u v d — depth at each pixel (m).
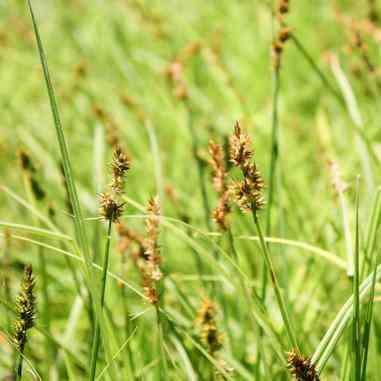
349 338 0.65
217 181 0.64
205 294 0.79
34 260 0.93
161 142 1.32
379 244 0.83
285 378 0.73
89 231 0.98
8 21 1.81
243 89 1.56
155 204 0.63
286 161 1.20
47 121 1.42
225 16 1.91
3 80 1.73
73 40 1.85
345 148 1.22
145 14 1.52
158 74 1.49
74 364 0.81
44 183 1.03
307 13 1.75
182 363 0.74
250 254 0.89
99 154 0.96
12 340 0.63
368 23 1.06
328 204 0.88
